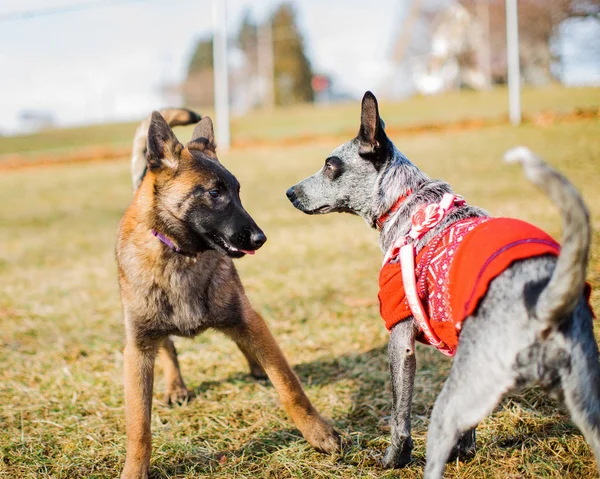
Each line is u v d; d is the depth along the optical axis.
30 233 11.38
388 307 3.26
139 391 3.62
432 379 4.43
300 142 19.56
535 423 3.70
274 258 8.07
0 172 20.83
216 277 3.82
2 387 4.85
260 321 3.88
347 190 3.82
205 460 3.72
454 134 17.08
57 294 7.39
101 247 9.84
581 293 2.47
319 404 4.29
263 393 4.49
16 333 6.09
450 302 2.82
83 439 4.00
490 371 2.59
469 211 3.29
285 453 3.66
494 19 41.28
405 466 3.41
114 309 6.72
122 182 16.39
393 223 3.56
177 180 3.70
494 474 3.28
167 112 4.95
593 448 2.55
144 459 3.54
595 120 16.02
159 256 3.69
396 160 3.67
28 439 4.02
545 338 2.52
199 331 3.88
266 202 11.77
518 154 2.26
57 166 20.84
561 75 27.80
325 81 67.19
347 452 3.65
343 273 7.16
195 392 4.66
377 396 4.32
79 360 5.35
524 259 2.64
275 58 65.88
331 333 5.48
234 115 35.12
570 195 2.24
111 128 37.12
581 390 2.55
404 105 28.48
